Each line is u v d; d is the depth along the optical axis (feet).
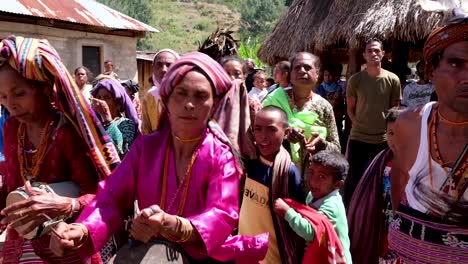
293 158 12.93
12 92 7.51
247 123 10.34
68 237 5.77
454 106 6.07
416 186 6.45
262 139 10.00
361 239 8.41
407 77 35.86
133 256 6.19
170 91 6.19
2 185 8.59
